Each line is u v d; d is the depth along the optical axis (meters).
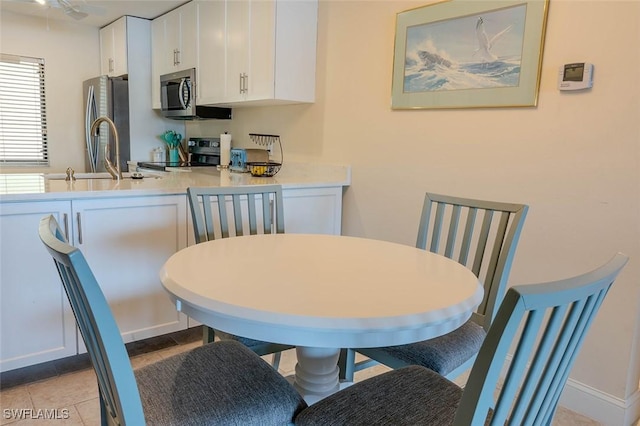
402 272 1.34
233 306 1.03
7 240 1.89
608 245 1.81
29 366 2.16
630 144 1.72
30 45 4.31
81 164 4.73
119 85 4.15
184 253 1.48
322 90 3.01
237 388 1.16
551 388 0.91
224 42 3.26
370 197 2.77
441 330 1.07
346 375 1.76
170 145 4.42
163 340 2.51
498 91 2.10
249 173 3.33
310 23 2.97
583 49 1.82
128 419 0.89
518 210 1.62
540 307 0.69
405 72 2.49
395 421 1.07
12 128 4.34
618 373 1.84
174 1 3.64
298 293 1.12
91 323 0.87
